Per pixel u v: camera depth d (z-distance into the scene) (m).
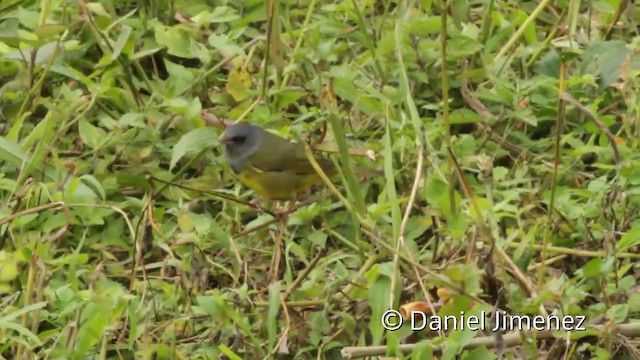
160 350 10.45
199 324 10.83
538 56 13.34
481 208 10.43
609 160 12.12
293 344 10.76
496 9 14.02
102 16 13.30
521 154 12.51
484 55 13.07
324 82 12.76
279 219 11.52
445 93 10.44
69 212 11.53
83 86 13.38
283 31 13.86
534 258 11.45
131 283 11.06
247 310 10.78
